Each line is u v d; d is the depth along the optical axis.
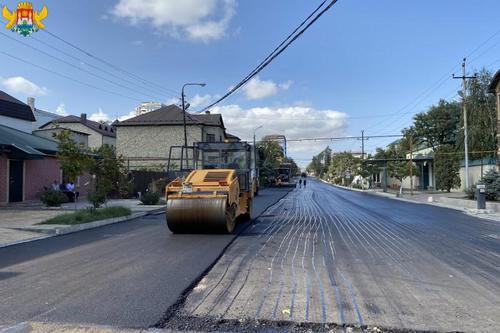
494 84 31.94
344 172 81.62
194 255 9.50
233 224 13.54
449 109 55.44
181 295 6.38
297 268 8.29
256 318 5.48
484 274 7.88
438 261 9.04
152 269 8.09
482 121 39.03
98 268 8.18
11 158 22.97
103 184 18.58
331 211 22.30
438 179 43.88
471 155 40.53
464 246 10.99
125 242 11.41
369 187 65.38
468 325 5.27
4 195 22.56
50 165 26.75
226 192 12.73
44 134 37.78
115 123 49.69
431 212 22.03
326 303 6.09
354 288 6.88
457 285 7.11
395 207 25.78
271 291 6.67
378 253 9.93
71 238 12.17
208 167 16.16
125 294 6.43
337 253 9.91
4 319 5.35
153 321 5.33
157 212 21.62
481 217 19.19
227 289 6.77
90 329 5.05
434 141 56.41
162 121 49.19
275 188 64.00
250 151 16.91
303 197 37.38
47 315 5.51
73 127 65.12
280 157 79.88
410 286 7.02
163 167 44.50
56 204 21.12
